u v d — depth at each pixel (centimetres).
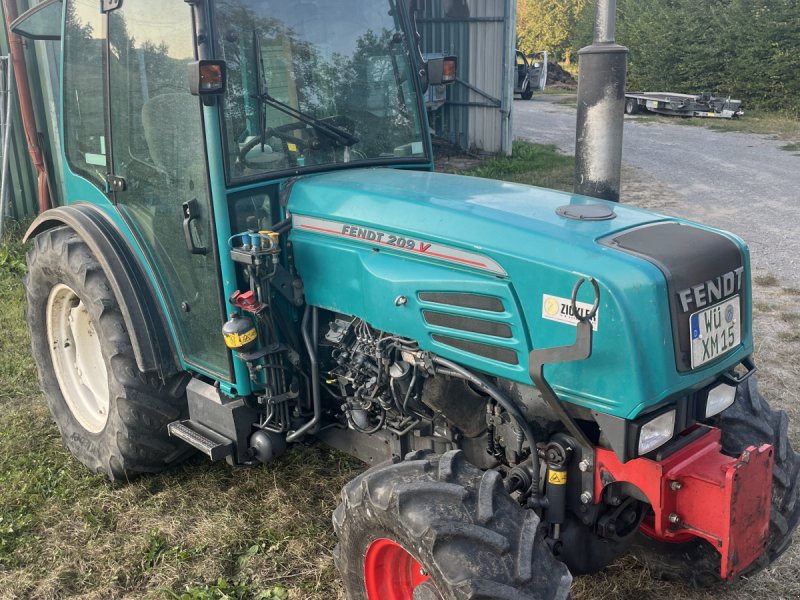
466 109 1413
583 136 458
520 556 233
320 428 346
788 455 305
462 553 232
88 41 376
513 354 264
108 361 369
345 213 307
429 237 280
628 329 233
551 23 3738
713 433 274
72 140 414
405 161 371
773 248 807
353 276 306
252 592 322
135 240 365
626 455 241
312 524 363
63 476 408
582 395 247
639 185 1127
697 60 2211
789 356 543
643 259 241
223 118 304
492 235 268
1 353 554
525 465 279
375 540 264
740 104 2003
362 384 316
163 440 380
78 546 352
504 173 1227
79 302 418
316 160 343
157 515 374
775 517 290
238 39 310
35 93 807
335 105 346
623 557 342
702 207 988
